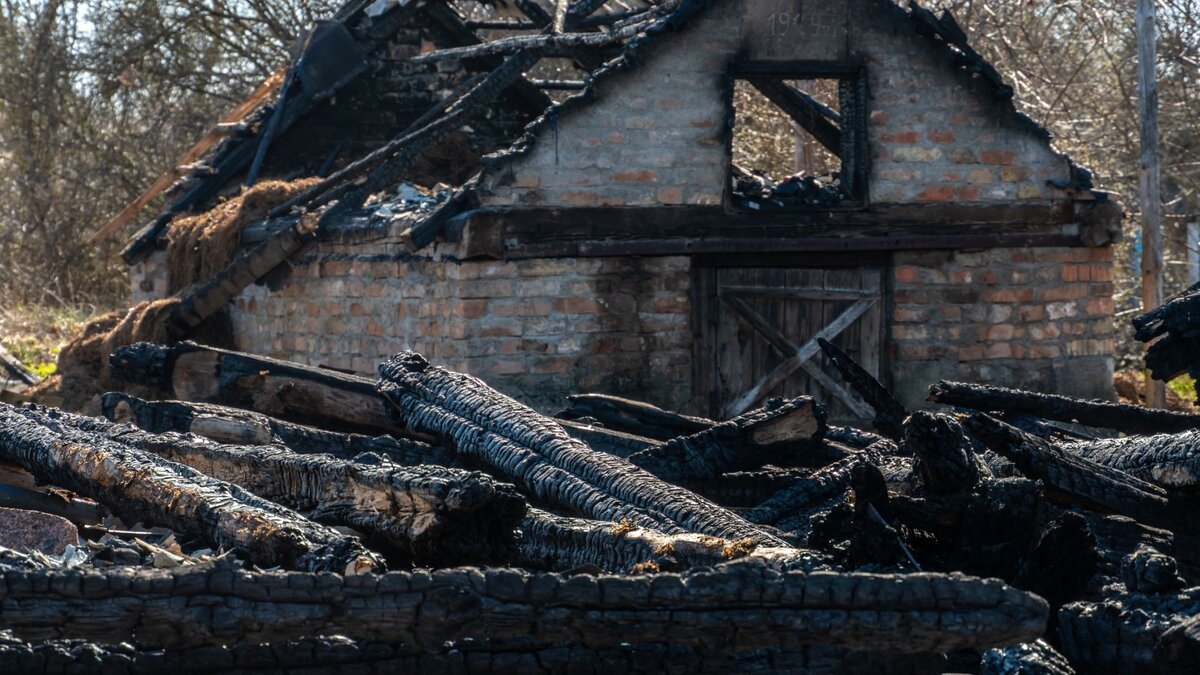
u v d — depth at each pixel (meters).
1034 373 11.22
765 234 10.59
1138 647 3.57
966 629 2.78
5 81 23.44
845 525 3.90
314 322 11.61
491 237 9.86
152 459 4.89
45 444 5.24
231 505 4.27
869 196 10.77
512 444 5.23
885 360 11.02
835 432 6.43
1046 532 3.91
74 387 11.27
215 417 6.07
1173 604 3.63
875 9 10.65
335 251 11.34
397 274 10.59
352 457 5.93
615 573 3.80
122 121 24.12
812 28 10.56
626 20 12.27
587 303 10.23
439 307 10.14
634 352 10.39
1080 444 5.55
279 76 15.03
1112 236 11.27
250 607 2.88
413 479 4.02
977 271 11.07
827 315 10.94
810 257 10.88
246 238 11.90
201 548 4.44
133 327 11.33
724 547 3.77
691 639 2.87
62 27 23.70
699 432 6.39
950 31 10.69
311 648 3.10
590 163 10.20
